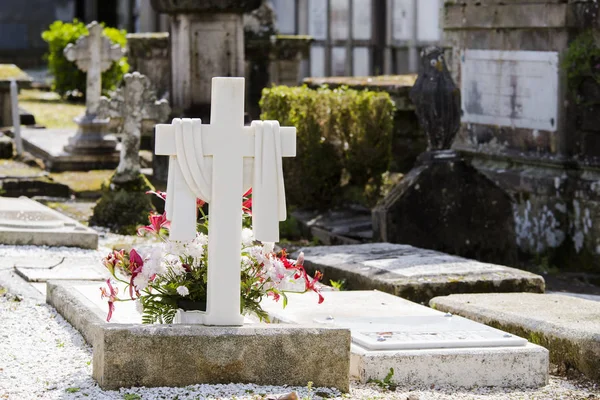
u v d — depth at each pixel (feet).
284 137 20.15
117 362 19.29
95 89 58.59
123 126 43.83
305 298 27.55
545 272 41.55
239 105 19.92
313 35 103.96
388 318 24.79
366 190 47.57
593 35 41.83
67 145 59.62
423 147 57.72
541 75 43.73
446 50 49.52
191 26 54.95
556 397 21.16
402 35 100.58
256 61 71.87
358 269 32.32
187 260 21.04
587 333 23.34
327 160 46.50
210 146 19.89
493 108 46.70
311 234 44.45
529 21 43.78
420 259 34.09
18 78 71.82
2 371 20.67
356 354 21.57
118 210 43.19
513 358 21.98
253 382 19.79
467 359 21.74
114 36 86.99
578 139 42.86
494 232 40.93
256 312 21.75
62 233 36.32
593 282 40.09
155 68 73.00
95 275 30.96
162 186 51.60
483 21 46.50
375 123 47.11
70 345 23.00
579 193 42.63
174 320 21.18
